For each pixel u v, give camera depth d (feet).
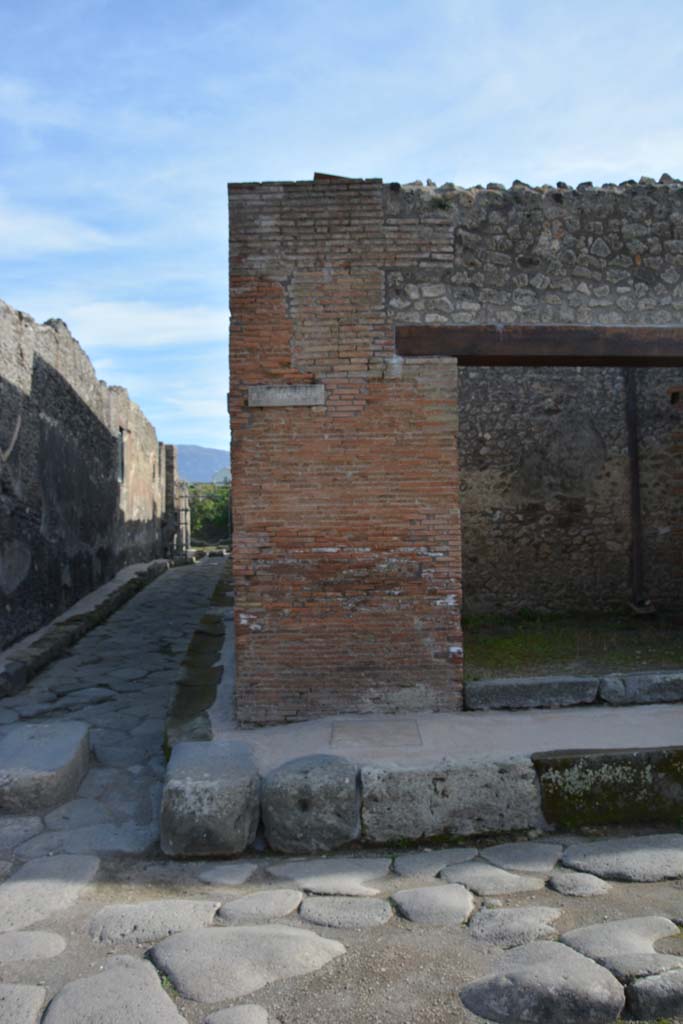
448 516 20.35
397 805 16.35
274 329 20.36
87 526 46.01
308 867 15.20
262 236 20.38
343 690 20.27
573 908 13.03
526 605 36.88
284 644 20.26
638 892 13.69
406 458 20.36
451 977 11.05
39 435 35.96
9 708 25.70
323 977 11.08
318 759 16.99
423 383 20.40
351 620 20.27
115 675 29.91
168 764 17.31
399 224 20.57
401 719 19.90
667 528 36.96
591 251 21.13
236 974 11.05
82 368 44.93
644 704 21.15
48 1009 10.40
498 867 14.87
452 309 20.63
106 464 51.78
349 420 20.34
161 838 15.83
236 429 20.33
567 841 16.26
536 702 20.77
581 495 37.09
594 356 20.99
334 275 20.40
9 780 17.70
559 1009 10.14
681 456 36.04
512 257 20.89
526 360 21.29
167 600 48.98
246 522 20.26
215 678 25.04
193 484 104.58
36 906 13.55
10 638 31.71
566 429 37.09
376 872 14.88
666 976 10.56
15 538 32.50
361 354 20.39
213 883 14.60
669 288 21.29
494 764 16.66
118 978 11.02
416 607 20.33
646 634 32.63
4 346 31.14
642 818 16.93
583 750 17.30
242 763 17.03
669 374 36.99
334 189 20.48
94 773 19.93
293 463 20.33
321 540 20.30
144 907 13.29
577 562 37.04
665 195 21.39
